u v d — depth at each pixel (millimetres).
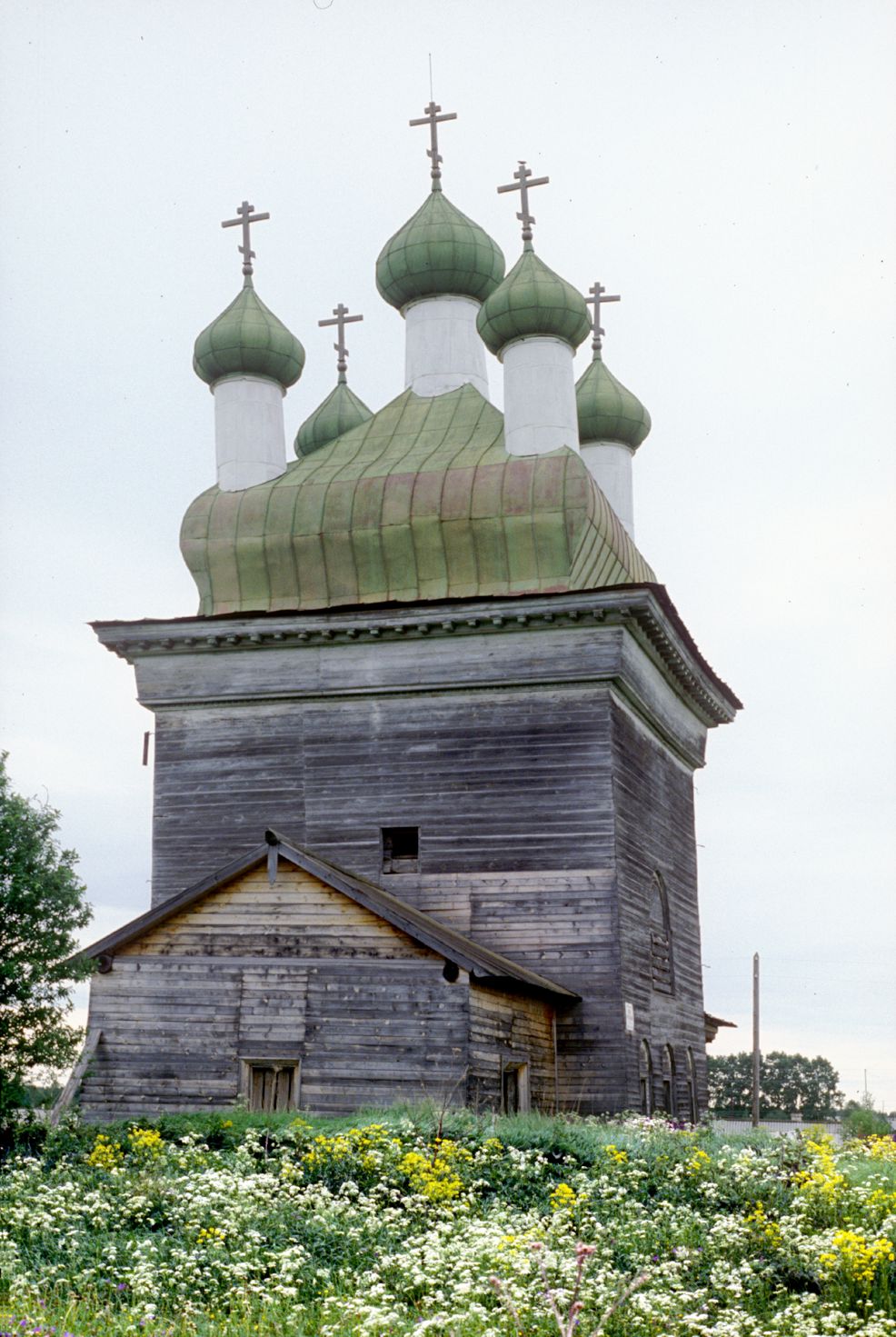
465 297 41844
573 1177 22047
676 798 39812
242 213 41031
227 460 38906
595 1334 13008
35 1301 15453
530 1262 16266
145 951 29578
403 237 41688
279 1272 17469
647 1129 26156
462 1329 14984
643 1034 33969
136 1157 22344
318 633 35031
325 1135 23578
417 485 36219
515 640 34219
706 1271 18359
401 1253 17953
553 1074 32156
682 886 39562
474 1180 21656
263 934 29125
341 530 36375
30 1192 19734
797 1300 17453
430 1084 27719
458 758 34344
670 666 37344
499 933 33188
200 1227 18609
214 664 36188
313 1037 28438
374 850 34406
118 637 36188
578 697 33844
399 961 28359
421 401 40531
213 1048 28812
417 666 34781
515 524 35375
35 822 24828
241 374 39375
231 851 35375
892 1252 18281
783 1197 21562
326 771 35125
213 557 37375
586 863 33125
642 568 40344
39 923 24391
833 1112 107438
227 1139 24438
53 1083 24281
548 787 33656
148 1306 14820
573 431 37125
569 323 37062
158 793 36156
